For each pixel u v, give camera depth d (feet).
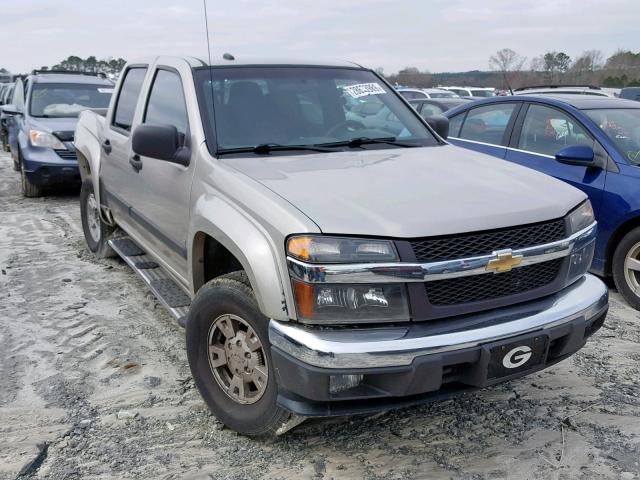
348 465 10.19
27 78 38.63
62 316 16.22
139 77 16.72
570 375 13.28
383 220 9.16
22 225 26.45
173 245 13.23
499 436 11.03
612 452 10.52
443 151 13.47
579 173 18.45
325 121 13.67
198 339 11.19
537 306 9.96
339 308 8.92
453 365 9.27
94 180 19.16
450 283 9.30
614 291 18.57
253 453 10.50
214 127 12.42
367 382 9.11
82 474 9.95
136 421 11.44
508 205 10.02
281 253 9.16
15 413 11.67
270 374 9.81
